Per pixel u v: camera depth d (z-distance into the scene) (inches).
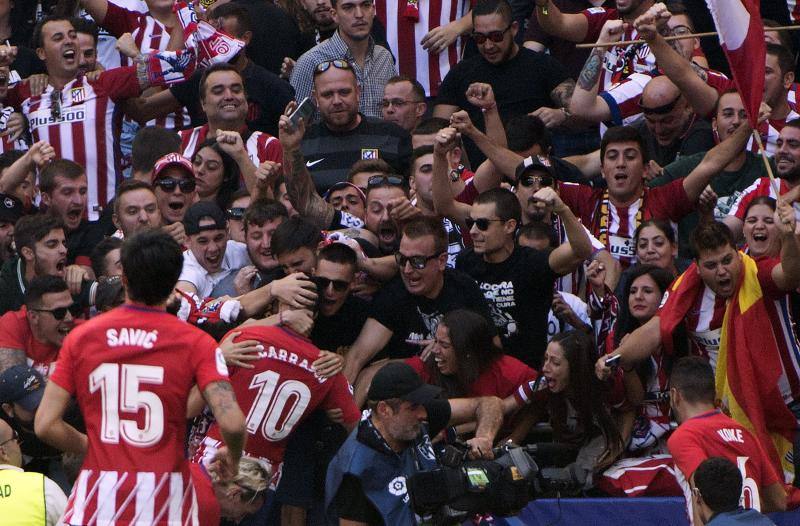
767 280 1018.7
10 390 1013.2
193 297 1053.2
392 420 898.7
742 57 1071.0
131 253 781.3
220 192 1288.1
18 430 1024.2
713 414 971.3
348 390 1011.3
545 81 1438.2
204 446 975.0
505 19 1419.8
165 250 783.1
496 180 1268.5
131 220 1182.3
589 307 1151.6
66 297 1074.1
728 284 1022.4
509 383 1064.2
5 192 1255.5
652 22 1243.2
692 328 1067.3
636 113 1374.3
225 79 1310.3
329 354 989.8
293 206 1211.2
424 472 878.4
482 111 1416.1
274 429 981.2
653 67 1407.5
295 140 1194.0
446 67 1547.7
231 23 1481.3
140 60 1380.4
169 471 777.6
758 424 1015.6
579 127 1416.1
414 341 1106.1
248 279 1125.1
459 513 883.4
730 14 1066.7
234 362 962.1
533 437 1146.7
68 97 1382.9
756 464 965.2
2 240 1250.6
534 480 933.8
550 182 1207.6
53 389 783.1
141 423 776.9
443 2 1546.5
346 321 1103.0
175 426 781.9
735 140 1174.3
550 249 1160.8
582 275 1213.7
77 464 981.8
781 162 1187.9
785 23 1565.0
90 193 1378.0
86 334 784.9
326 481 919.0
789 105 1378.0
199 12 1505.9
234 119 1316.4
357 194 1251.2
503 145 1294.3
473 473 884.6
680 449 953.5
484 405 1035.9
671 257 1142.3
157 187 1221.7
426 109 1504.7
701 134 1312.7
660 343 1055.0
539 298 1135.6
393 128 1380.4
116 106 1384.1
